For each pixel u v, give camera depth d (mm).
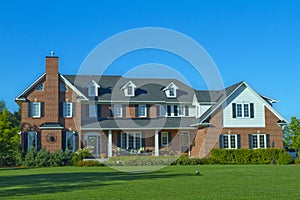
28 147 39844
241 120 41094
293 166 31844
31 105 40500
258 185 17500
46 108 40500
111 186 17188
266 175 22703
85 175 23406
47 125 39938
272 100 45156
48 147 39688
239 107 41250
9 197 14047
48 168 31594
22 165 36344
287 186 17109
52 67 40938
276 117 41719
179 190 15664
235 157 38594
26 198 13742
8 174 25469
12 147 38281
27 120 40281
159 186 17078
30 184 18688
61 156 35938
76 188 16609
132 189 16031
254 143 41125
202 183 18297
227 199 13219
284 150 39781
